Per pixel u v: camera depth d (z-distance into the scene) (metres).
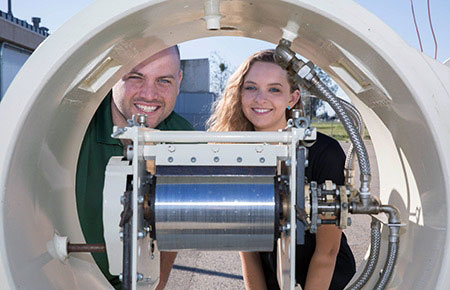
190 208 1.28
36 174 1.40
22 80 1.11
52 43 1.13
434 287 1.17
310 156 1.93
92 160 2.15
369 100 1.69
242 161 1.34
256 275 2.26
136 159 1.17
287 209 1.29
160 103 2.33
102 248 1.53
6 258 1.08
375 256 1.70
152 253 1.54
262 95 2.18
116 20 1.15
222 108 2.59
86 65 1.39
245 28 1.88
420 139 1.32
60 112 1.45
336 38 1.38
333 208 1.37
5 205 1.10
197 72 15.63
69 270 1.69
